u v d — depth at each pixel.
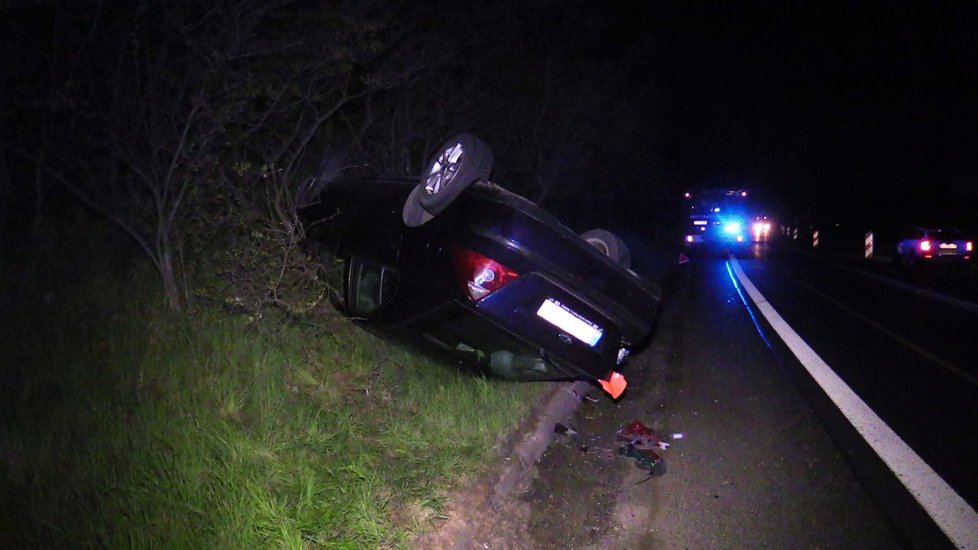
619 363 6.04
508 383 6.87
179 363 5.70
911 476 6.07
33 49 7.08
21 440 4.36
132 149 6.79
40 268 6.99
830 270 28.17
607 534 5.03
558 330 5.25
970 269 28.56
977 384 9.29
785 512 5.37
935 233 29.12
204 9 6.94
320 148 9.09
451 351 5.92
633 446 6.63
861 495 5.67
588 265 5.27
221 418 5.22
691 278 24.00
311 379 6.20
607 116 15.34
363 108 9.95
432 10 10.12
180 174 6.89
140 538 3.78
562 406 7.42
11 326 5.72
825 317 15.08
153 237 7.27
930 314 15.68
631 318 5.48
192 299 6.86
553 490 5.69
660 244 33.66
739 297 18.59
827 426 7.39
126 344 5.80
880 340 12.35
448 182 5.24
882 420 7.63
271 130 7.58
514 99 13.31
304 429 5.38
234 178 7.25
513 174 14.34
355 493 4.66
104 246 7.83
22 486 4.04
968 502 5.57
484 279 5.11
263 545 4.00
